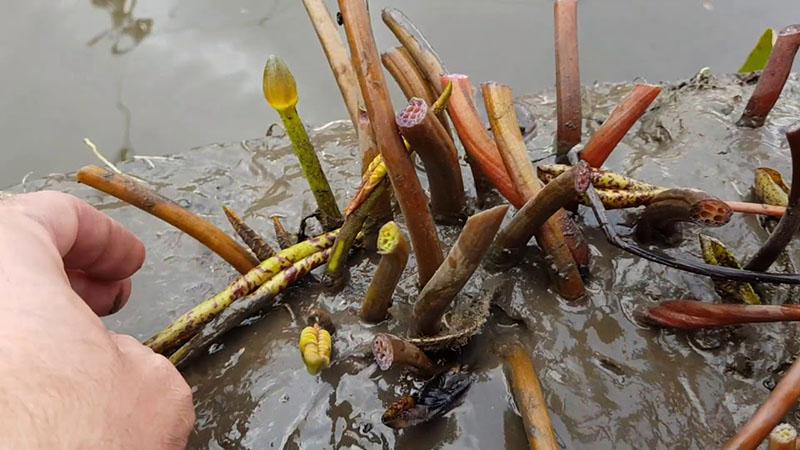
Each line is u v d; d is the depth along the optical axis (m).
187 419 0.23
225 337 0.35
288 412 0.32
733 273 0.31
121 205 0.44
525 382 0.30
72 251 0.28
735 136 0.44
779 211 0.34
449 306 0.34
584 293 0.35
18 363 0.18
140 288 0.39
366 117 0.34
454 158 0.35
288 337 0.35
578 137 0.41
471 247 0.27
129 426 0.20
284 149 0.48
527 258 0.36
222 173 0.46
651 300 0.35
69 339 0.20
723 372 0.32
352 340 0.34
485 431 0.31
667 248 0.37
